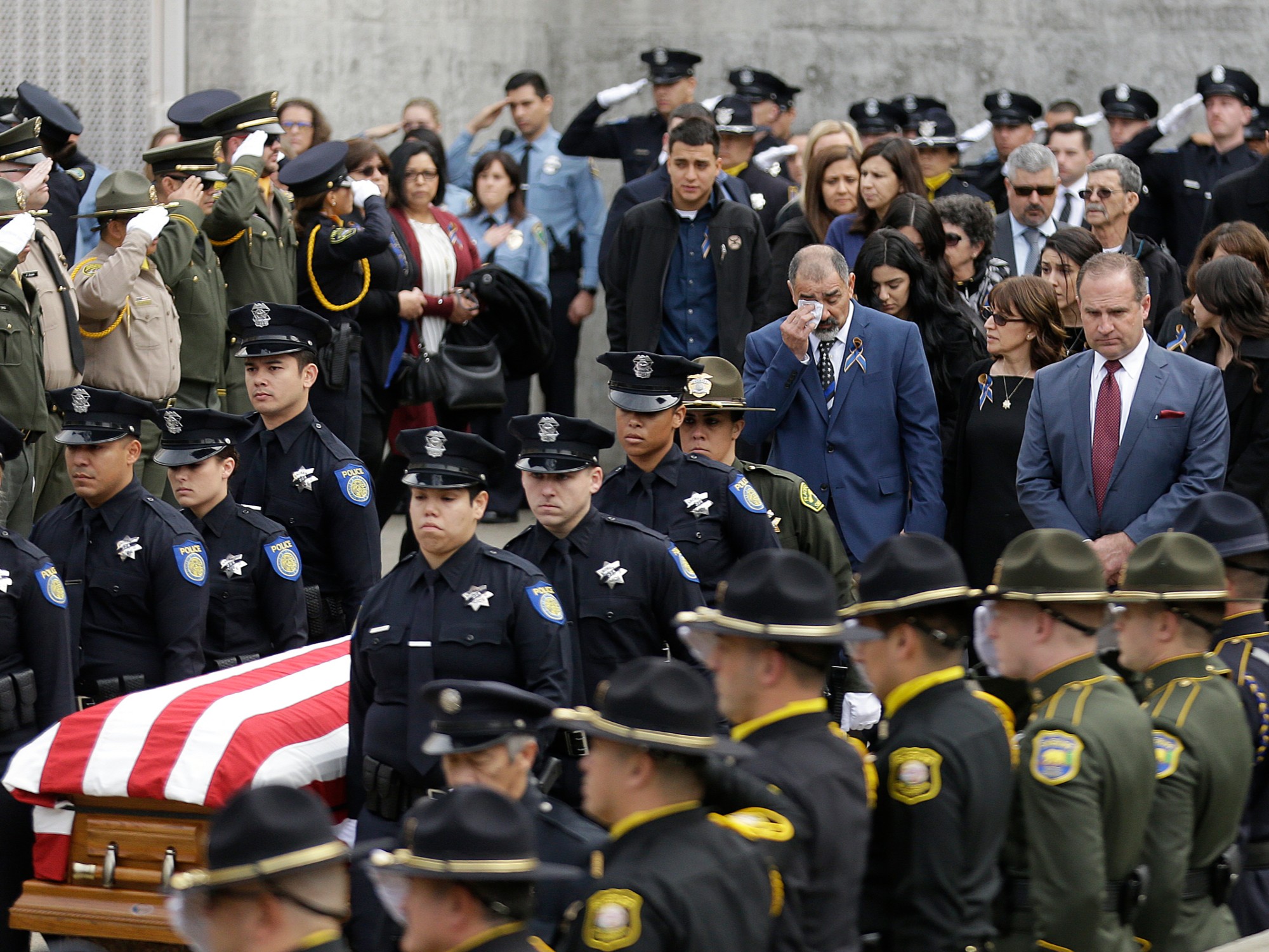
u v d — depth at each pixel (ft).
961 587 42.93
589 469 63.31
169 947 58.18
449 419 115.03
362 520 76.54
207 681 63.57
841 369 83.10
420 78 148.87
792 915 38.27
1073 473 75.97
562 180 140.97
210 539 72.38
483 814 34.27
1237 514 52.44
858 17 165.17
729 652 41.14
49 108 113.39
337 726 63.05
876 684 43.70
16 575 62.23
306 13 138.51
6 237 82.74
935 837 40.93
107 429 67.67
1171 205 141.28
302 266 107.24
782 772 39.68
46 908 59.21
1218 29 165.89
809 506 74.28
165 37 134.82
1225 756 46.50
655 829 37.01
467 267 122.83
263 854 31.27
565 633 59.98
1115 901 44.27
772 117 148.97
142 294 93.09
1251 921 51.37
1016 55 166.20
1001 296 83.97
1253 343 82.23
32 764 59.47
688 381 72.02
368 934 56.03
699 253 106.42
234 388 106.52
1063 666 44.68
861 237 105.70
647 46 164.86
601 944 35.81
